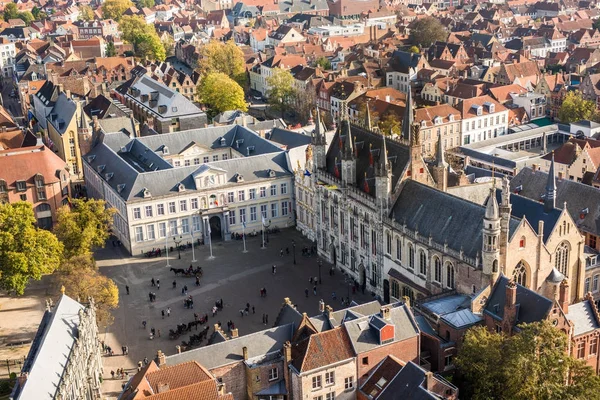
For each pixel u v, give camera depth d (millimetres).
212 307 164000
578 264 149625
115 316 161375
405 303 121250
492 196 127688
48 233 159500
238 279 178125
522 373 105938
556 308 119062
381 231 160375
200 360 112875
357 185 170750
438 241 145250
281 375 116500
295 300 166000
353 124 179875
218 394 103750
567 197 175125
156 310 163625
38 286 175125
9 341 148375
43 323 125688
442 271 144250
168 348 146875
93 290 148625
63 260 164250
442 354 122938
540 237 138000
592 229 166500
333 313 123500
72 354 116188
